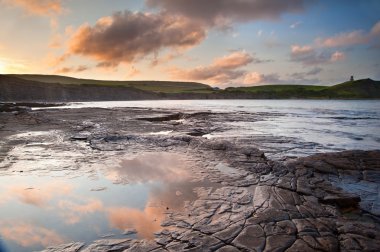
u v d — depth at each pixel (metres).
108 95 182.75
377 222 7.56
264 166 12.41
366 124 38.16
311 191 9.18
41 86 148.75
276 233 6.18
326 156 14.83
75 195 8.55
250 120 43.59
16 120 31.52
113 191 8.98
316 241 5.86
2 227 6.43
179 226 6.55
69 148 16.20
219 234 6.14
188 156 14.50
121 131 24.66
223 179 10.45
